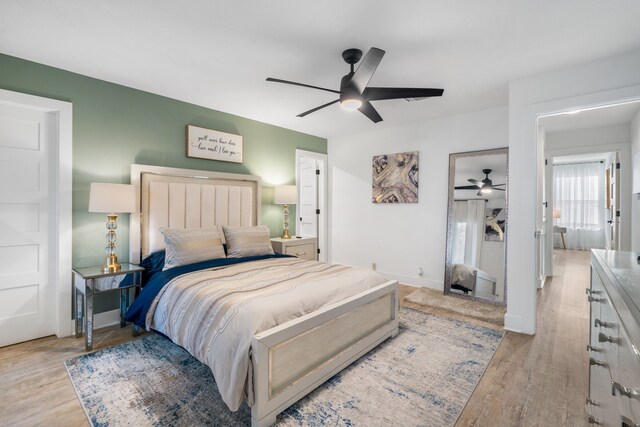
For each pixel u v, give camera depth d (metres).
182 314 2.14
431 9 1.89
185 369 2.21
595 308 1.50
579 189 7.64
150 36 2.22
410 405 1.84
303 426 1.67
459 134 4.10
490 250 3.83
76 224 2.84
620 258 1.60
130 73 2.84
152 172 3.26
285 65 2.67
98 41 2.29
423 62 2.59
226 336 1.74
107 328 2.97
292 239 4.37
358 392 1.96
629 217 4.15
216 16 1.98
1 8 1.89
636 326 0.72
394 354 2.45
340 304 2.13
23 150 2.65
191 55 2.50
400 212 4.68
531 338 2.76
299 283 2.31
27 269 2.68
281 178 4.69
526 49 2.37
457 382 2.07
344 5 1.86
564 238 7.82
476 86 3.10
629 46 2.31
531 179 2.82
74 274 2.78
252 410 1.63
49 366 2.25
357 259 5.18
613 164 5.14
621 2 1.82
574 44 2.29
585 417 1.73
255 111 3.94
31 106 2.61
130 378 2.10
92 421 1.68
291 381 1.81
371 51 1.89
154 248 3.21
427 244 4.42
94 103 2.93
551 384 2.05
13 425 1.66
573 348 2.57
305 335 1.90
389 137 4.77
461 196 4.07
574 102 2.62
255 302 1.89
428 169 4.39
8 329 2.59
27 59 2.56
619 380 0.89
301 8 1.89
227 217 3.86
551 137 4.74
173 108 3.49
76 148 2.83
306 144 5.11
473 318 3.27
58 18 2.01
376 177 4.90
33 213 2.70
